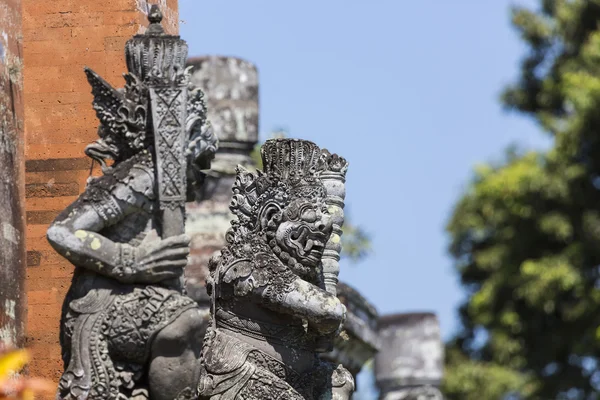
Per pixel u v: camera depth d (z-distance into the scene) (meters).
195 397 21.88
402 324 44.22
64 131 26.52
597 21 69.06
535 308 65.56
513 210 65.62
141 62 22.50
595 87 63.25
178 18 28.08
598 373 65.25
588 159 64.12
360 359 35.72
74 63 26.67
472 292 69.50
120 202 22.06
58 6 26.80
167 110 22.36
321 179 19.75
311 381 19.31
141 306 21.75
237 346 19.03
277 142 19.50
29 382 13.16
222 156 32.88
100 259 21.70
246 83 33.44
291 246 19.08
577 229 64.31
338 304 19.05
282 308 19.02
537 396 64.88
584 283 63.72
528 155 67.56
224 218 32.19
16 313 25.30
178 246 22.09
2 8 25.98
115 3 26.80
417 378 43.84
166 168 22.23
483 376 65.38
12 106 25.97
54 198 26.34
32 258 26.16
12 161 25.73
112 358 21.78
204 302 30.97
